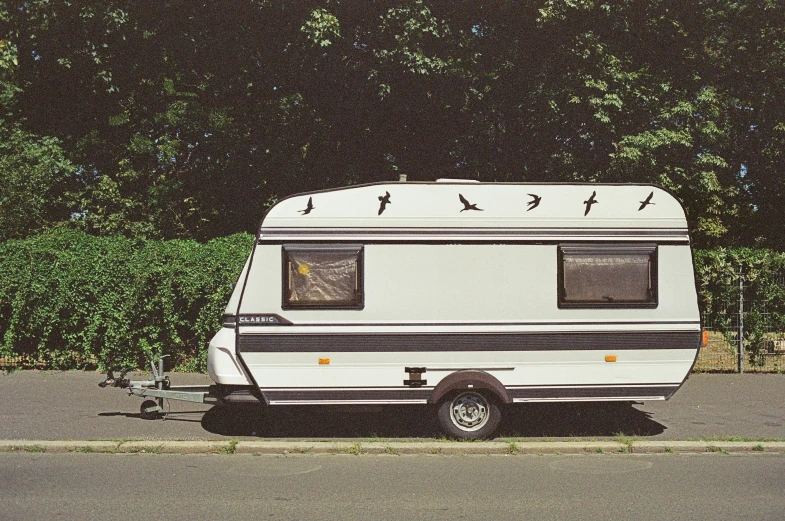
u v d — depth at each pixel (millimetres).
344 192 8211
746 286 12781
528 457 7695
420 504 5973
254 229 19688
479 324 8203
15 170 14945
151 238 18391
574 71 16391
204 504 5938
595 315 8281
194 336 12062
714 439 8242
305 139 19125
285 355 8094
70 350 12078
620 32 17781
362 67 16562
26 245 11984
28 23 17391
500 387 8156
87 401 9898
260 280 8117
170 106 18906
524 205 8289
